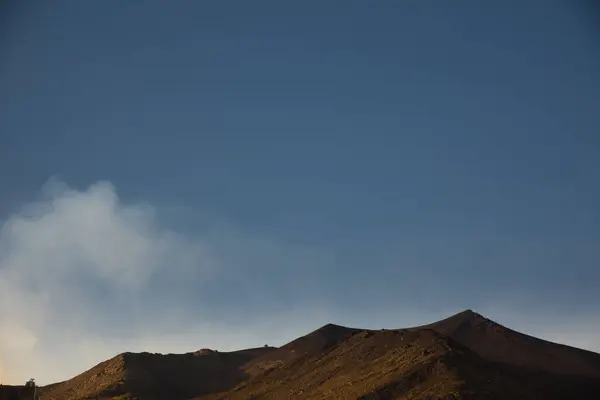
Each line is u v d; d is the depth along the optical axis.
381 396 184.38
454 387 177.62
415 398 175.88
